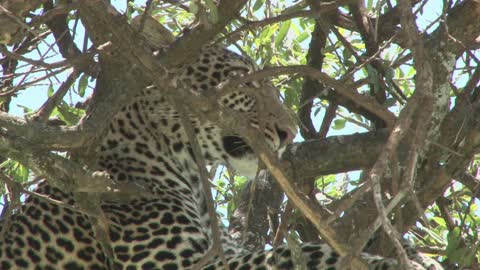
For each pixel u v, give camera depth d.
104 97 8.98
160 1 12.52
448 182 9.75
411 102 6.28
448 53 10.50
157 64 7.12
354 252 5.79
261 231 12.15
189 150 11.52
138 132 11.26
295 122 11.80
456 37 10.56
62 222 10.54
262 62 12.80
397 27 12.33
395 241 5.46
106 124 8.02
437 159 10.41
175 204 10.95
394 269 8.58
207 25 8.24
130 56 7.28
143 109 11.26
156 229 10.59
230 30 12.61
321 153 11.84
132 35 7.30
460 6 10.78
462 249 8.90
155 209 10.75
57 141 7.51
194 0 8.19
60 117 11.89
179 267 10.44
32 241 10.38
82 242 10.52
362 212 9.75
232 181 13.58
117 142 11.19
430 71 6.57
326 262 9.40
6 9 7.63
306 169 11.84
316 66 12.74
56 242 10.43
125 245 10.42
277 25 12.91
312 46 12.73
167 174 11.23
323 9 9.18
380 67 11.53
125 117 11.24
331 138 11.91
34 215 10.54
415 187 10.45
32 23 7.73
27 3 7.81
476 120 10.33
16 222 10.51
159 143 11.33
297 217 11.67
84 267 10.47
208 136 11.49
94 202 7.58
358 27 12.14
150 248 10.46
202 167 7.12
